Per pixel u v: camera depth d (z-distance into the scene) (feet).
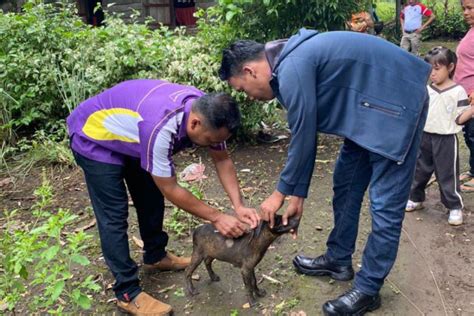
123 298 9.37
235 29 17.33
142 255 11.37
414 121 7.87
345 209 9.71
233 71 7.94
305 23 17.20
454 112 11.62
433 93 11.76
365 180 9.48
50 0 32.73
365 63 7.75
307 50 7.64
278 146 17.78
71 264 11.18
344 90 7.89
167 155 7.95
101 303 9.93
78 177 15.94
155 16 35.35
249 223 8.77
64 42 18.89
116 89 8.70
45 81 17.79
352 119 7.97
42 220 13.35
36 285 10.44
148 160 7.97
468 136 14.11
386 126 7.84
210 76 16.71
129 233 12.47
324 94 7.91
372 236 8.76
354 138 8.02
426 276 10.44
